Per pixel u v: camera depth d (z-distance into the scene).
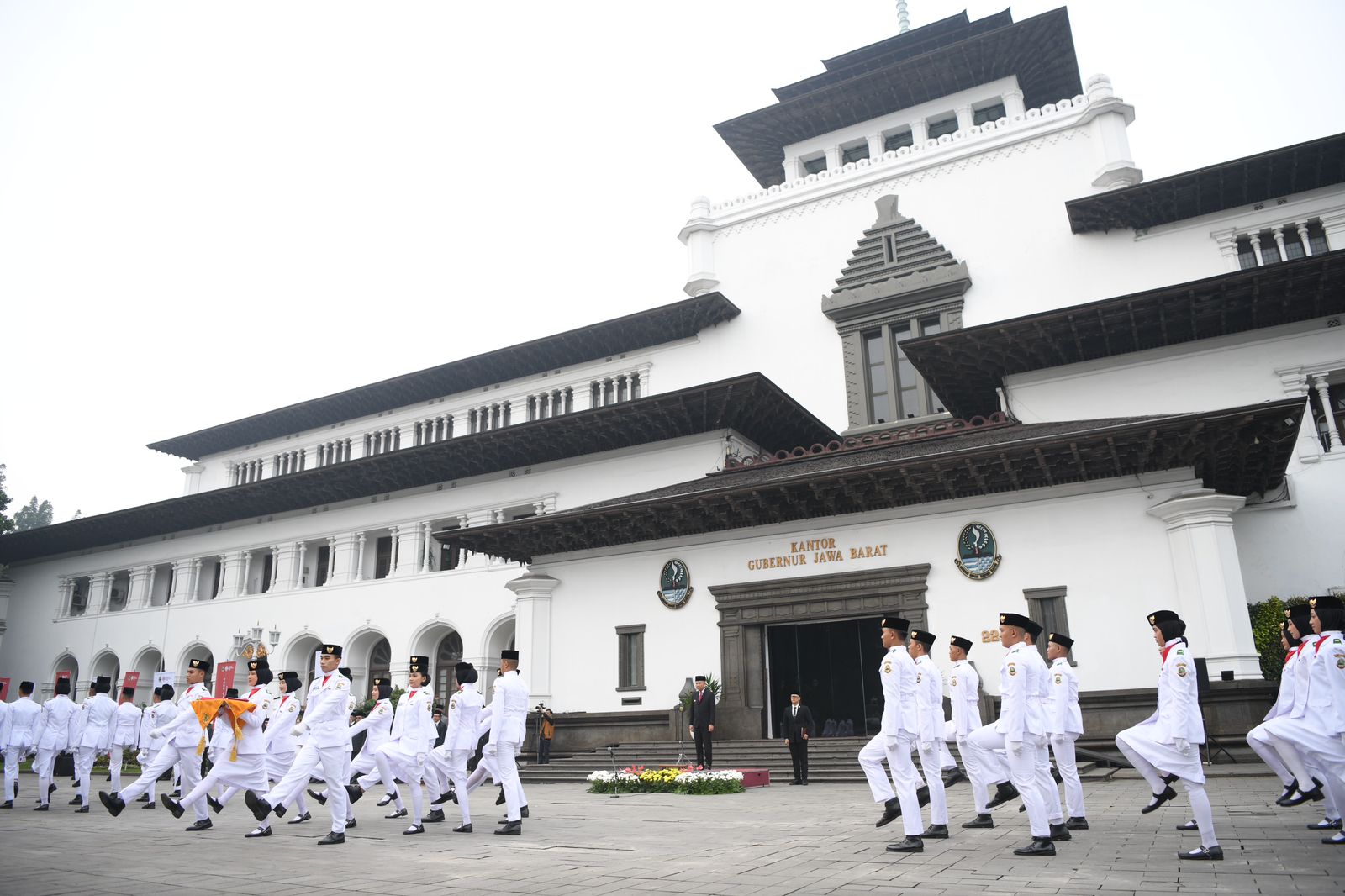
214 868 9.23
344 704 11.95
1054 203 31.75
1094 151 31.47
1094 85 32.06
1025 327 24.72
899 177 34.94
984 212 32.91
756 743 21.78
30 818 15.03
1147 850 8.99
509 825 12.02
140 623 45.94
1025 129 32.88
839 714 22.61
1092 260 30.58
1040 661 9.71
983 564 20.75
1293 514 23.59
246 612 41.97
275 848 10.89
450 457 36.47
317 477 39.09
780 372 34.91
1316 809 11.57
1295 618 10.12
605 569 25.83
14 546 51.62
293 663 40.25
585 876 8.49
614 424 32.41
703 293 37.56
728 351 36.09
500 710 12.10
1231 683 17.67
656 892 7.62
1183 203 28.61
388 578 38.25
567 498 34.38
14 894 7.78
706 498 22.92
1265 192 27.84
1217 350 24.62
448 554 38.31
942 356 26.12
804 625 23.45
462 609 35.84
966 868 8.29
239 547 43.69
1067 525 20.16
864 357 33.81
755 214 37.47
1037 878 7.70
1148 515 19.41
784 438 33.44
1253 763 17.33
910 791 9.53
